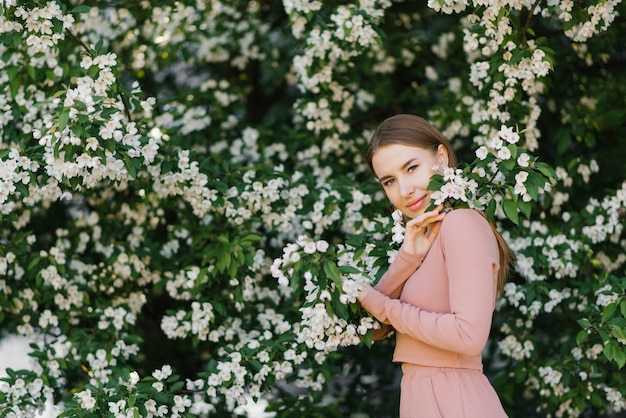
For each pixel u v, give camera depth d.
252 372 3.12
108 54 2.91
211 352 4.20
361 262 2.57
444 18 4.65
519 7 3.08
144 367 4.53
